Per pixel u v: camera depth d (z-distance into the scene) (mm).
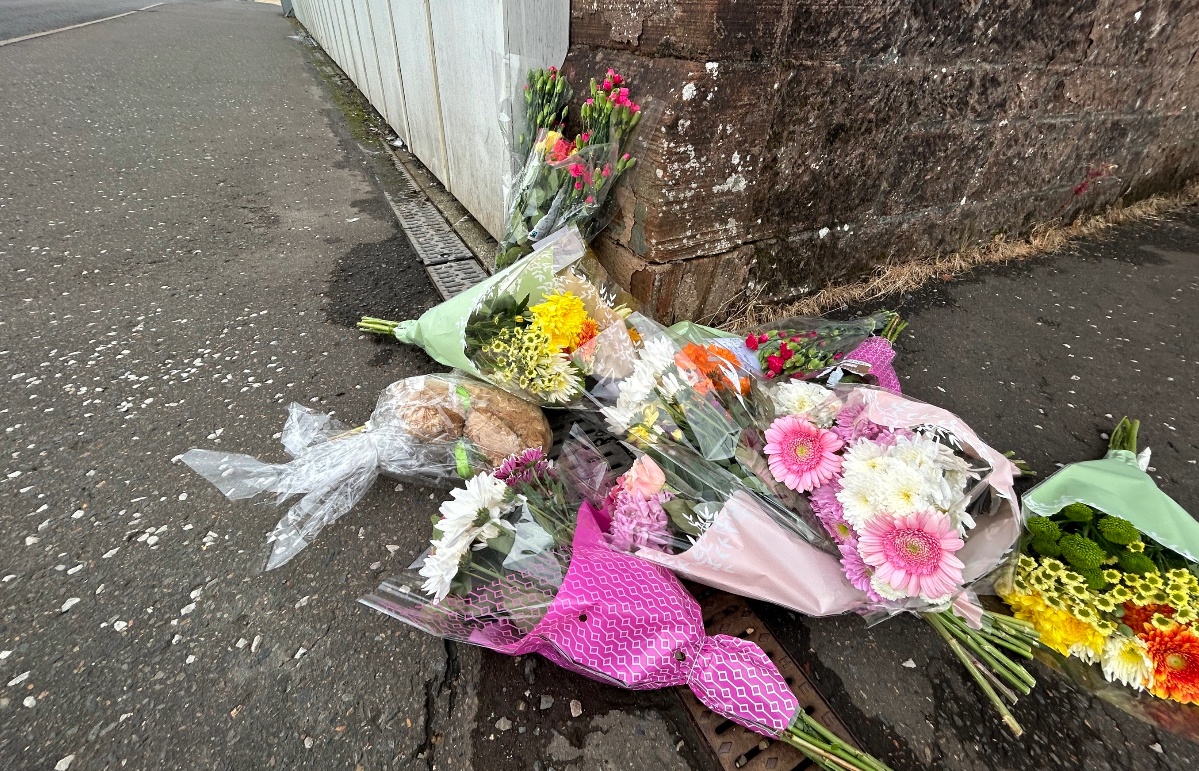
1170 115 3711
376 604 1221
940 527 1271
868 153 2432
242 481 1560
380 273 2768
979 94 2633
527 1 2203
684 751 1166
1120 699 1287
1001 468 1388
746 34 1819
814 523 1444
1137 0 2914
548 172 2012
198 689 1188
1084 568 1359
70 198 3236
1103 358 2508
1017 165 3096
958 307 2832
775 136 2104
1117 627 1312
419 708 1194
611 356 1691
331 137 4715
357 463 1530
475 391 1670
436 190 3799
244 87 6016
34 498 1543
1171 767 1183
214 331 2275
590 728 1188
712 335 1983
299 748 1117
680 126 1851
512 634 1211
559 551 1270
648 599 1188
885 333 2266
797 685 1284
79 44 7312
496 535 1238
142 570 1395
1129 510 1443
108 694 1166
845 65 2123
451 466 1599
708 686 1160
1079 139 3289
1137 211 4117
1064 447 2014
